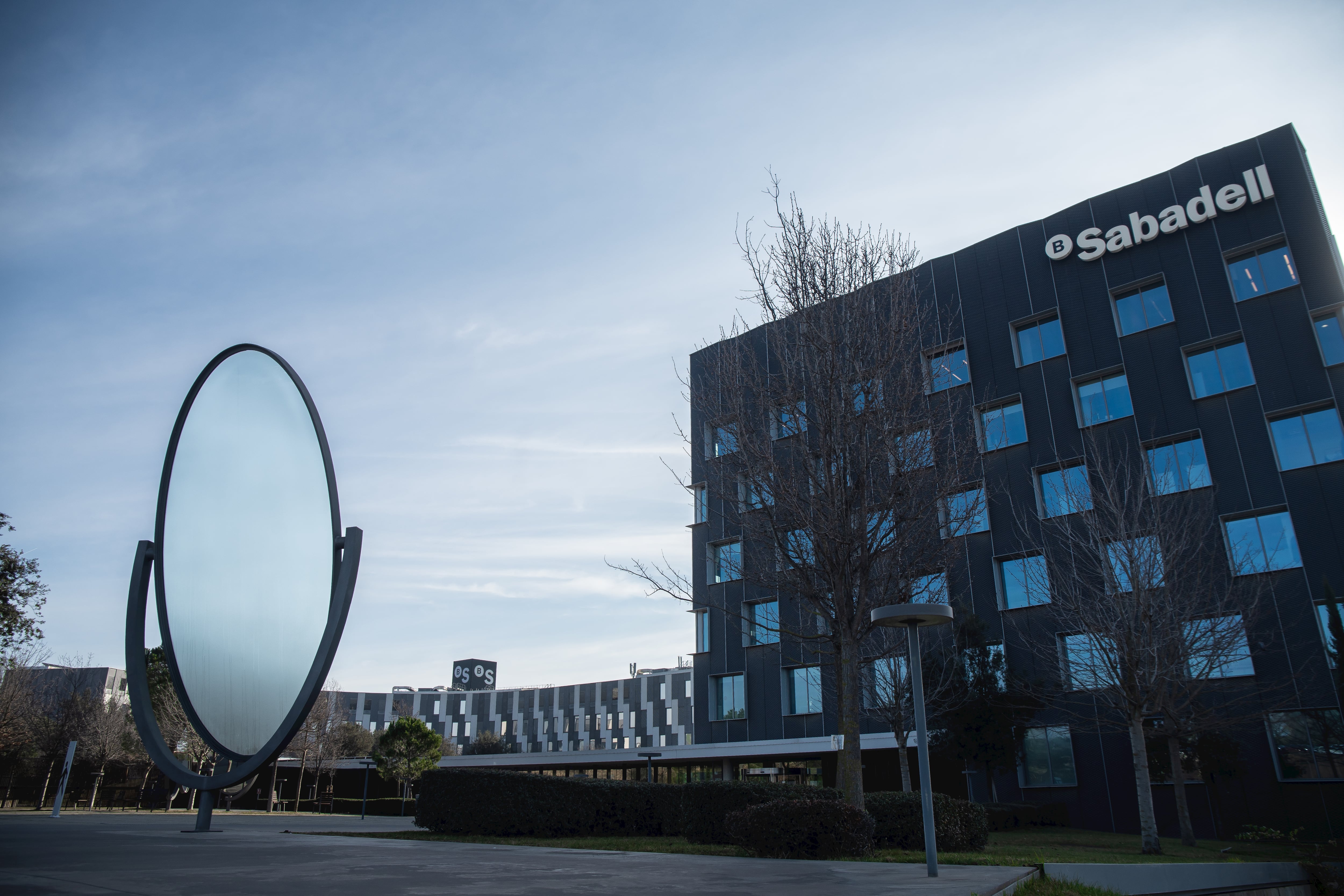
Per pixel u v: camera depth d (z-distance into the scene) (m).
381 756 49.09
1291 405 25.28
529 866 8.88
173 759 16.53
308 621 15.50
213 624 16.23
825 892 6.66
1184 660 18.86
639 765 38.19
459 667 111.94
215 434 17.28
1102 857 14.84
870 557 14.98
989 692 24.67
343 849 11.23
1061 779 26.45
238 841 12.99
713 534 37.41
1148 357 28.38
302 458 16.34
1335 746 22.12
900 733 22.81
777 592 17.19
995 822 22.09
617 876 7.82
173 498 17.33
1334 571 23.45
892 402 15.99
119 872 7.20
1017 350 31.38
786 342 16.89
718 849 13.30
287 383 16.72
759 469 15.98
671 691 86.00
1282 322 26.03
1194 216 28.09
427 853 10.67
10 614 30.52
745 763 33.75
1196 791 24.05
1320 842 20.58
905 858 11.73
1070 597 23.39
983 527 30.06
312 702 14.88
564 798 17.48
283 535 16.17
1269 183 26.83
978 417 31.50
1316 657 23.08
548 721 94.50
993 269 32.66
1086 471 25.55
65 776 26.27
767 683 33.97
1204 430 26.69
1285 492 24.80
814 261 17.09
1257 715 20.38
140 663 17.09
